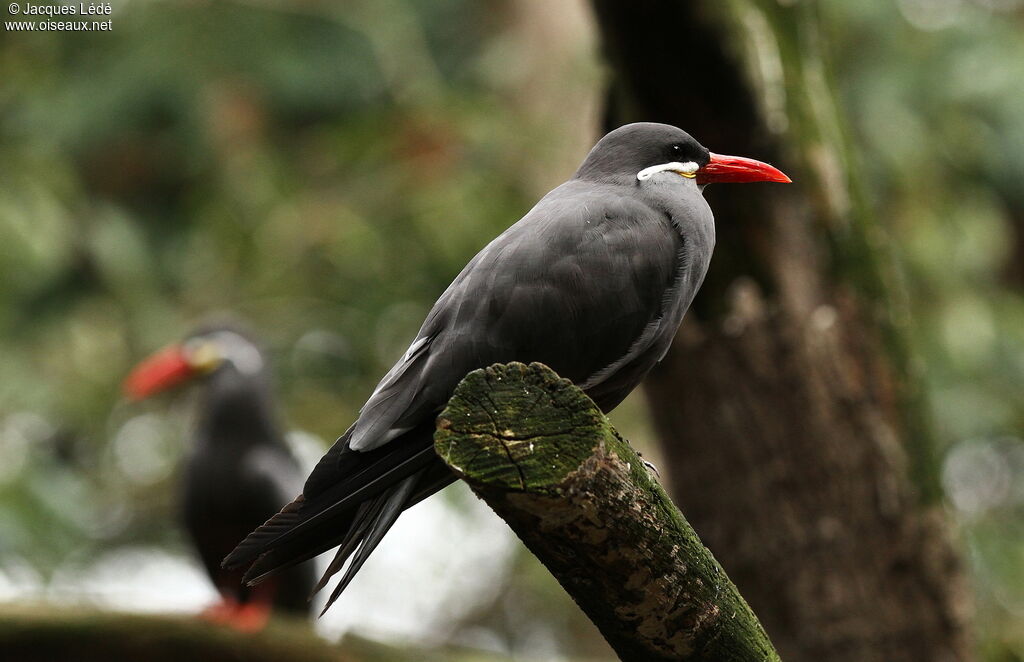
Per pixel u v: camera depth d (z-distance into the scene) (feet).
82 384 49.01
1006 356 47.91
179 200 54.49
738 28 25.44
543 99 49.93
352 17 50.01
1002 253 51.85
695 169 21.67
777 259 25.86
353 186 50.98
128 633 28.91
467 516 47.24
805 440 25.84
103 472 53.21
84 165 53.57
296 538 16.87
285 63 51.01
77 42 51.39
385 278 50.52
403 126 49.42
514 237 19.38
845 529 25.84
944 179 49.55
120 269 48.08
